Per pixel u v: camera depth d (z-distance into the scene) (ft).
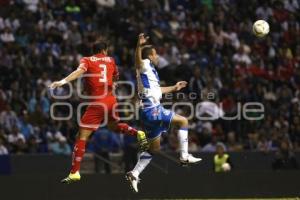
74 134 112.27
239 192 104.99
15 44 126.00
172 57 133.08
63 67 121.70
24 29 131.54
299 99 131.34
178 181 104.01
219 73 133.69
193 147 114.83
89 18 138.41
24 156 106.11
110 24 139.74
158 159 110.63
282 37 152.56
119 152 111.65
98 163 109.19
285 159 112.57
